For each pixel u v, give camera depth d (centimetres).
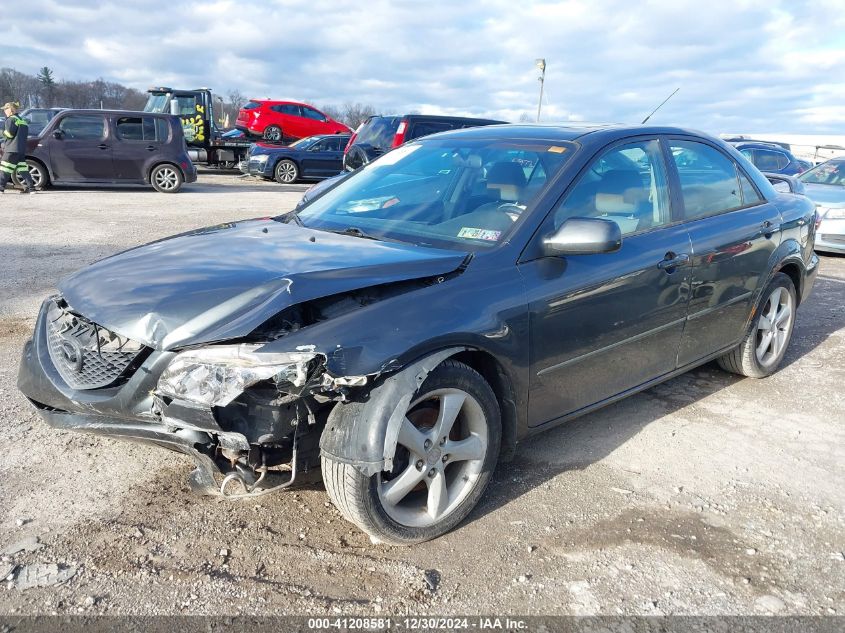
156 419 267
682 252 388
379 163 438
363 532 298
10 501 307
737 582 273
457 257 311
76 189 1627
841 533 309
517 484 343
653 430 409
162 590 256
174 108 2206
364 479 263
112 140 1555
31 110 1758
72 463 342
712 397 462
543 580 271
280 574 268
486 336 292
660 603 260
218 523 299
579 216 347
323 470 271
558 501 328
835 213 979
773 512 324
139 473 336
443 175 384
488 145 392
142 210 1263
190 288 276
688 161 425
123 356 278
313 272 281
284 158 2025
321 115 2453
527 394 321
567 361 335
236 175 2330
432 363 273
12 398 412
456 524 302
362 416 262
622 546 294
